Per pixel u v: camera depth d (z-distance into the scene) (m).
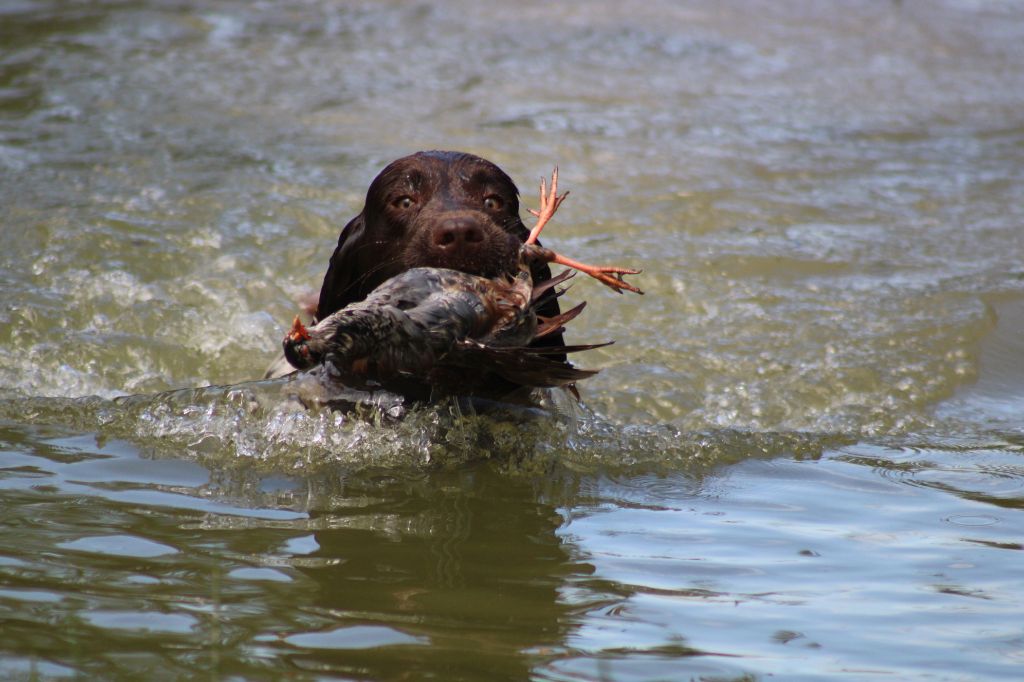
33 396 20.28
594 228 30.05
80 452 17.55
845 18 59.28
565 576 13.61
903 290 27.48
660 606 12.84
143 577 13.05
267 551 14.02
